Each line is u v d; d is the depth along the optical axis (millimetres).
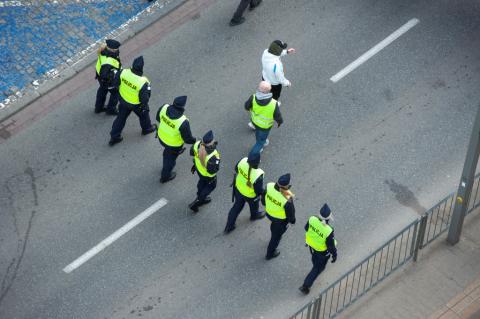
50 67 45344
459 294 36656
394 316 36000
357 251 38281
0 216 39500
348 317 36031
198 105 43656
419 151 41625
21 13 47281
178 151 38594
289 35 46500
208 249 38344
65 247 38500
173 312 36375
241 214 39438
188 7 47906
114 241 38656
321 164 41188
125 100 39625
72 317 36281
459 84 44094
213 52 46000
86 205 39938
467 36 46125
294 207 36156
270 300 36750
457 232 37625
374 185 40438
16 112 43719
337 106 43375
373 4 47625
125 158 41719
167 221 39312
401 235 38688
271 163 41188
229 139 42312
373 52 45562
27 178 40938
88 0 47906
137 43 46406
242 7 46281
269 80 40406
